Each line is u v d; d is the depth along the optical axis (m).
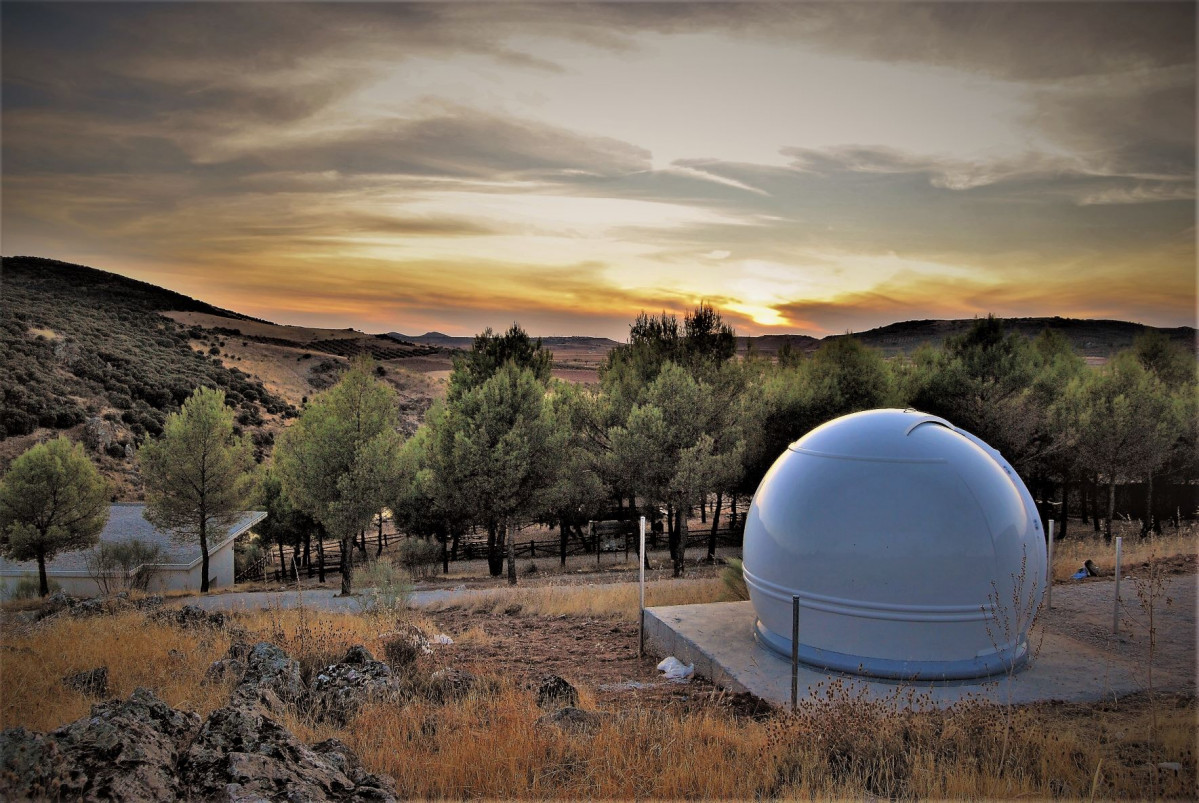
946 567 7.34
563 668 9.75
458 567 34.44
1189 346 29.98
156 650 9.05
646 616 10.55
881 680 7.54
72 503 26.38
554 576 26.59
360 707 6.79
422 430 35.12
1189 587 12.02
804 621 7.98
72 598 15.22
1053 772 5.07
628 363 30.12
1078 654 8.39
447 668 8.32
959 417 27.61
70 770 3.96
